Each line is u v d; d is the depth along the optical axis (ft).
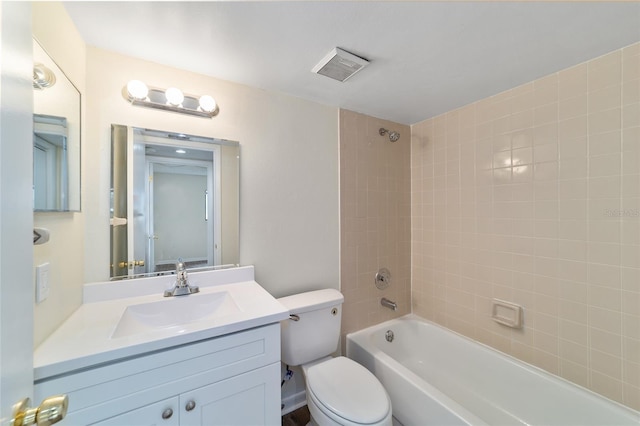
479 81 5.03
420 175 7.36
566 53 4.13
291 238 5.62
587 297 4.38
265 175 5.30
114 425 2.51
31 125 1.74
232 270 4.83
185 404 2.87
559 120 4.66
